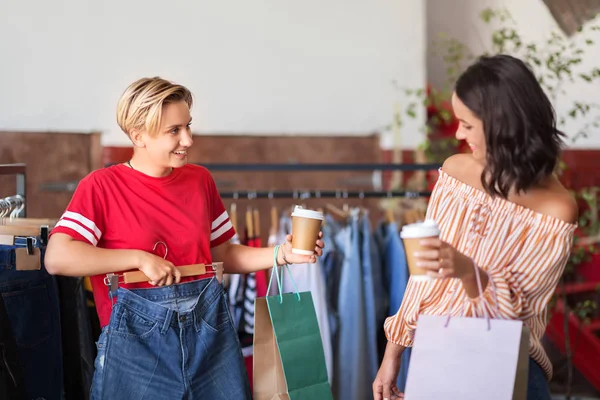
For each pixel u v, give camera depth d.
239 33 5.18
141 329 1.99
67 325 2.59
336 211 3.79
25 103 4.77
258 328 2.08
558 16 5.68
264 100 5.23
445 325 1.68
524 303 1.77
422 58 5.46
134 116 2.00
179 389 2.01
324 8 5.32
